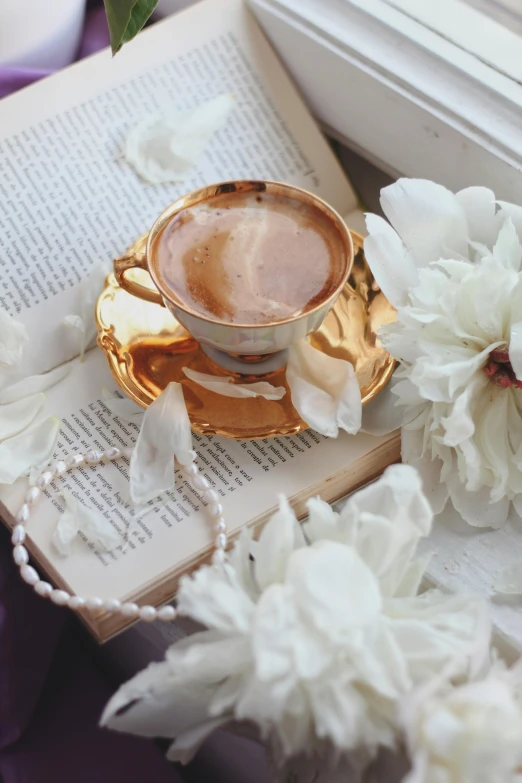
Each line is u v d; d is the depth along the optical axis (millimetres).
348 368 590
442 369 556
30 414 607
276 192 611
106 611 552
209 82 681
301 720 503
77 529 572
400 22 649
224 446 598
